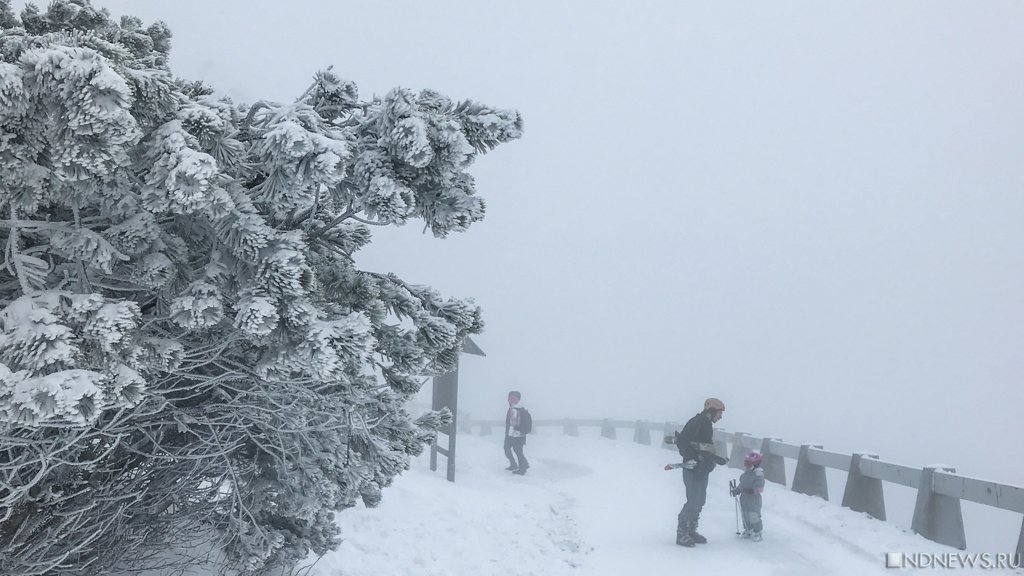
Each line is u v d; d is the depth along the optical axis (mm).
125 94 2305
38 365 2473
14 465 3029
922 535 9344
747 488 9859
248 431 3934
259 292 2980
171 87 2689
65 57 2270
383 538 7457
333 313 3520
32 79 2293
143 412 3445
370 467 4367
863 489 11062
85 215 3092
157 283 2973
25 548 3514
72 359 2559
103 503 3879
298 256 2959
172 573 4629
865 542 9203
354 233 3760
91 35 2596
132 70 2584
